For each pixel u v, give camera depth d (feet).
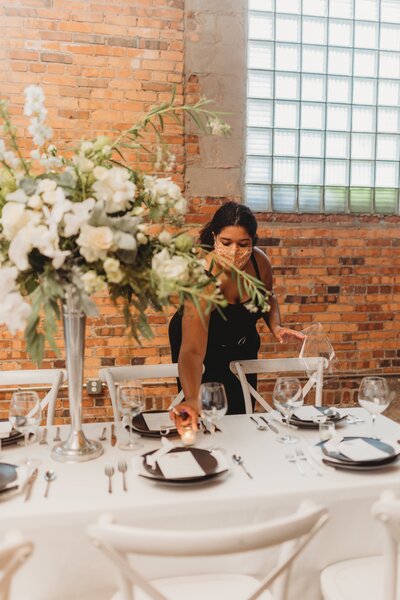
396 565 4.70
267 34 14.21
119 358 13.52
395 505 4.37
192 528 5.10
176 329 9.21
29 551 3.78
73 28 12.81
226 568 5.35
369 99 14.83
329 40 14.51
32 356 5.36
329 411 7.61
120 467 5.72
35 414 6.27
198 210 13.76
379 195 15.03
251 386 9.28
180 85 13.41
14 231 5.31
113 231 5.34
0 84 12.59
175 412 6.82
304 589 5.47
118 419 8.42
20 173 5.77
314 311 14.40
